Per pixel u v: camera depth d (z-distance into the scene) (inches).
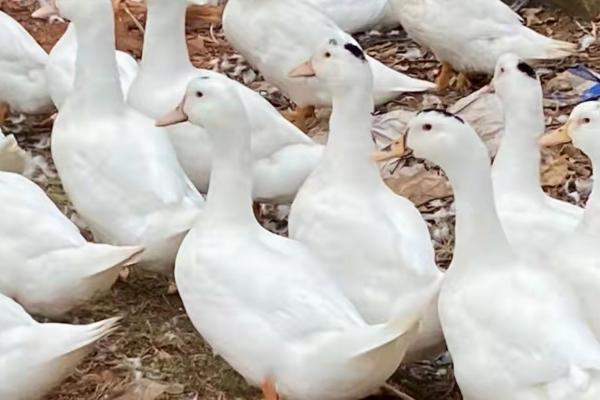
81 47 336.5
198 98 293.4
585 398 242.7
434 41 433.7
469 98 414.9
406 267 285.6
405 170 388.2
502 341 257.3
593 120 296.8
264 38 404.5
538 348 251.4
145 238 322.7
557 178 387.5
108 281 305.6
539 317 254.4
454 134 270.5
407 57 471.8
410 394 298.2
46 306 310.8
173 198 322.7
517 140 315.3
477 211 269.4
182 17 364.5
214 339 281.3
